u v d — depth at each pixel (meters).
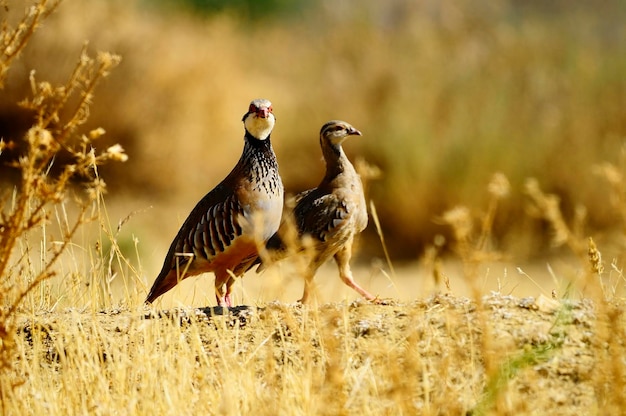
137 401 6.88
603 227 19.27
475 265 6.52
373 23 30.97
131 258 16.31
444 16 30.27
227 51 25.64
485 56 25.44
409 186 20.09
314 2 38.34
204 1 36.53
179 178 22.31
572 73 23.31
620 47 26.28
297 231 10.03
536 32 26.58
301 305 8.07
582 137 20.62
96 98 21.67
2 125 21.11
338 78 25.23
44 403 6.93
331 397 6.31
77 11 22.64
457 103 22.69
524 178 19.94
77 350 7.42
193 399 6.83
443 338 7.14
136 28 23.45
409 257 19.67
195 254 10.40
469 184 19.86
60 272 10.44
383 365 6.79
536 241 19.02
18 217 6.79
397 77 24.44
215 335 7.67
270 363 6.75
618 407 6.02
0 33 7.71
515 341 7.04
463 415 6.23
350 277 10.35
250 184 10.27
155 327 7.75
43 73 21.33
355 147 21.75
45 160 6.80
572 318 7.25
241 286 10.18
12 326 7.00
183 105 22.66
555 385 6.59
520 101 22.45
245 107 24.02
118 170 21.89
